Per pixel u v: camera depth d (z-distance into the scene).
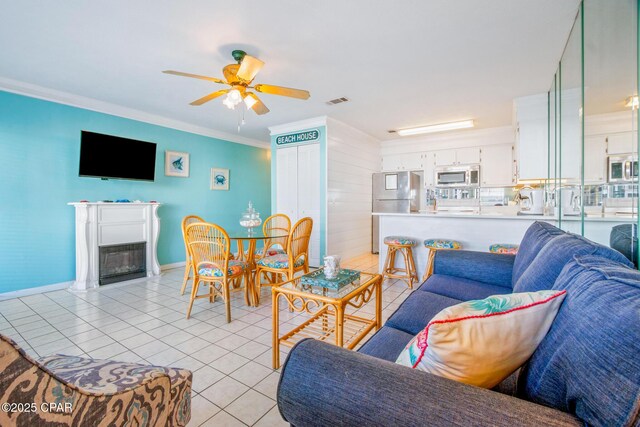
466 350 0.65
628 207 1.24
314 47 2.53
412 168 6.16
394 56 2.69
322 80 3.20
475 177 5.44
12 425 0.52
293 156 5.01
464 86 3.37
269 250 3.69
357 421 0.63
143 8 2.01
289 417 0.73
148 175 4.28
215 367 1.87
